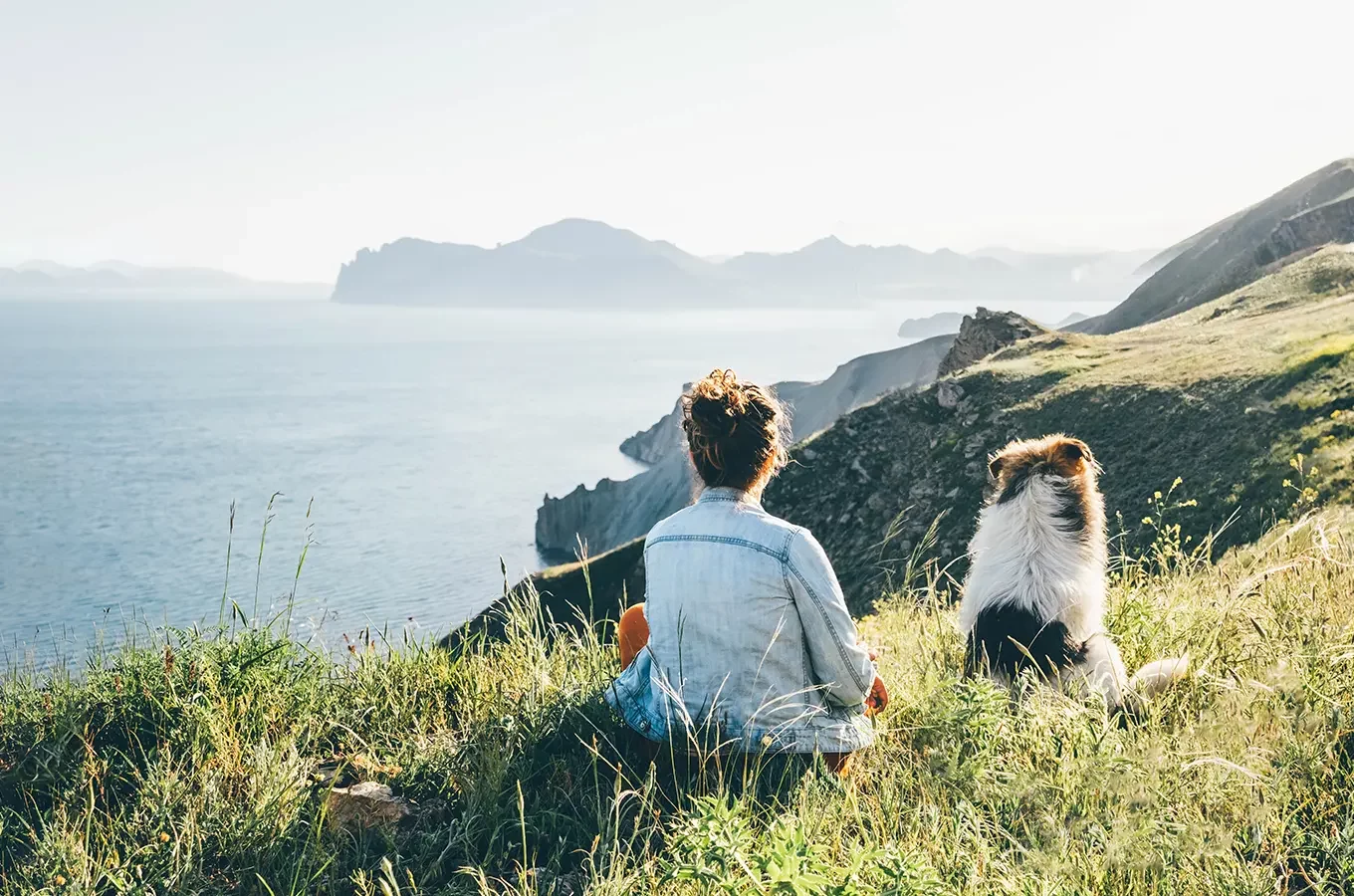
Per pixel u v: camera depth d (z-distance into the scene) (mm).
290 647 4176
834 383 135625
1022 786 2869
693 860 2373
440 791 3279
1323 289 59781
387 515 133625
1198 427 33281
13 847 3020
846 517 41250
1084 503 4172
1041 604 4012
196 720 3598
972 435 41531
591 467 178750
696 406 3338
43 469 166000
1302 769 2922
